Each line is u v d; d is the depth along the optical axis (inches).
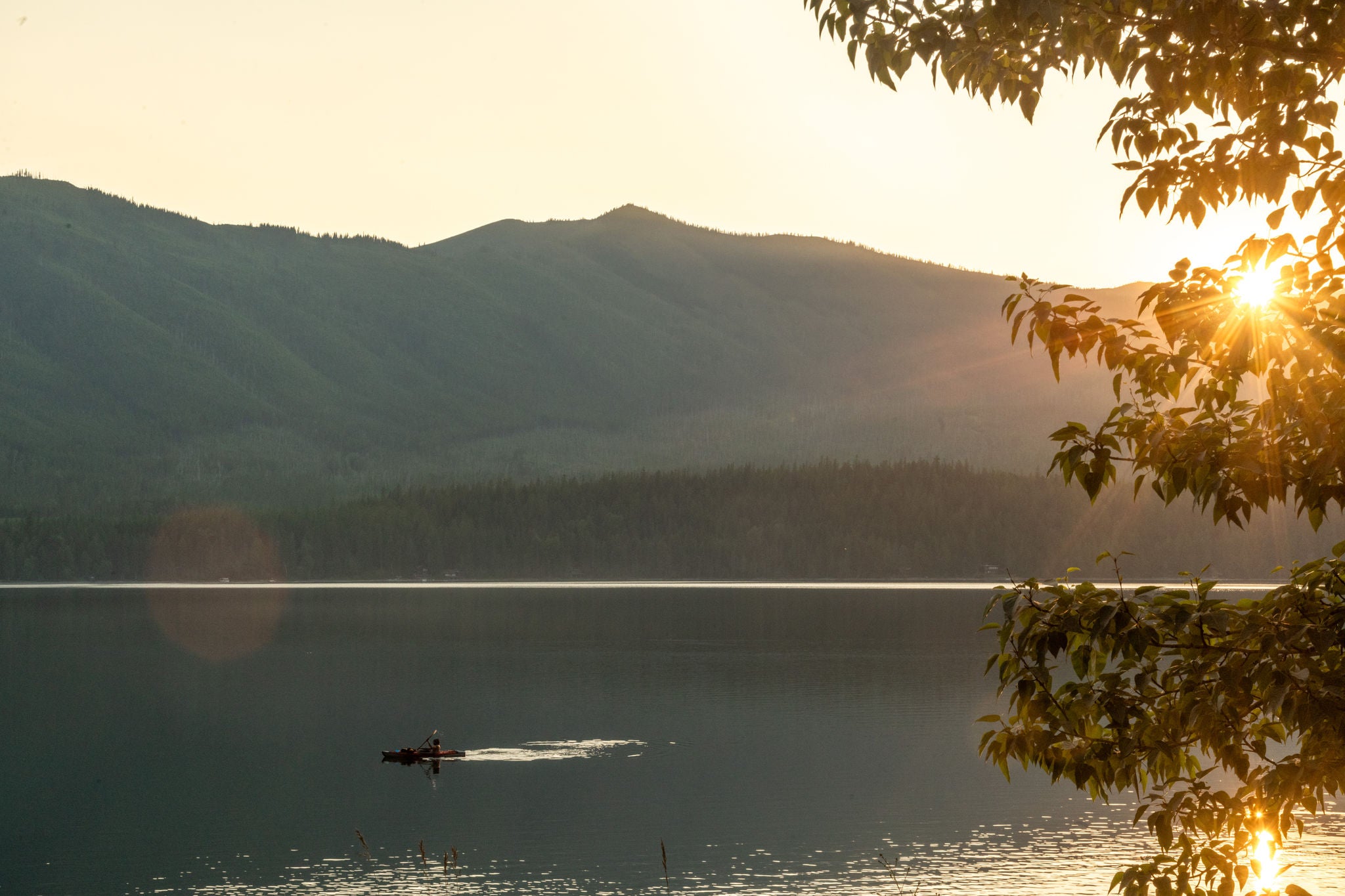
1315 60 389.4
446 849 2861.7
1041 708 441.1
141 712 5300.2
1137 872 464.4
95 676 6624.0
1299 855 2459.4
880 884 2518.5
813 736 4512.8
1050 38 421.1
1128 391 416.8
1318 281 383.9
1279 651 393.7
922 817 3129.9
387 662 7298.2
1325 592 407.2
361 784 3688.5
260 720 5054.1
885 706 5334.6
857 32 432.8
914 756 4094.5
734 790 3533.5
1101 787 458.9
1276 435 382.3
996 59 427.5
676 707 5359.3
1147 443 410.0
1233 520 390.6
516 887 2529.5
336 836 3002.0
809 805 3299.7
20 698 5718.5
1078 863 2657.5
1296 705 391.2
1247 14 391.2
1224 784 2765.7
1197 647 418.3
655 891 2485.2
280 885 2571.4
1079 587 434.0
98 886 2551.7
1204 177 403.9
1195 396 408.5
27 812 3297.2
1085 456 420.5
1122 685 430.3
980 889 2459.4
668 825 3090.6
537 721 4992.6
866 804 3307.1
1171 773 452.1
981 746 453.7
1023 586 441.4
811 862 2701.8
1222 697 408.8
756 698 5620.1
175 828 3095.5
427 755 4111.7
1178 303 391.5
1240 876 435.8
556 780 3715.6
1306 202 388.8
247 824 3149.6
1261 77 397.7
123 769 3959.2
